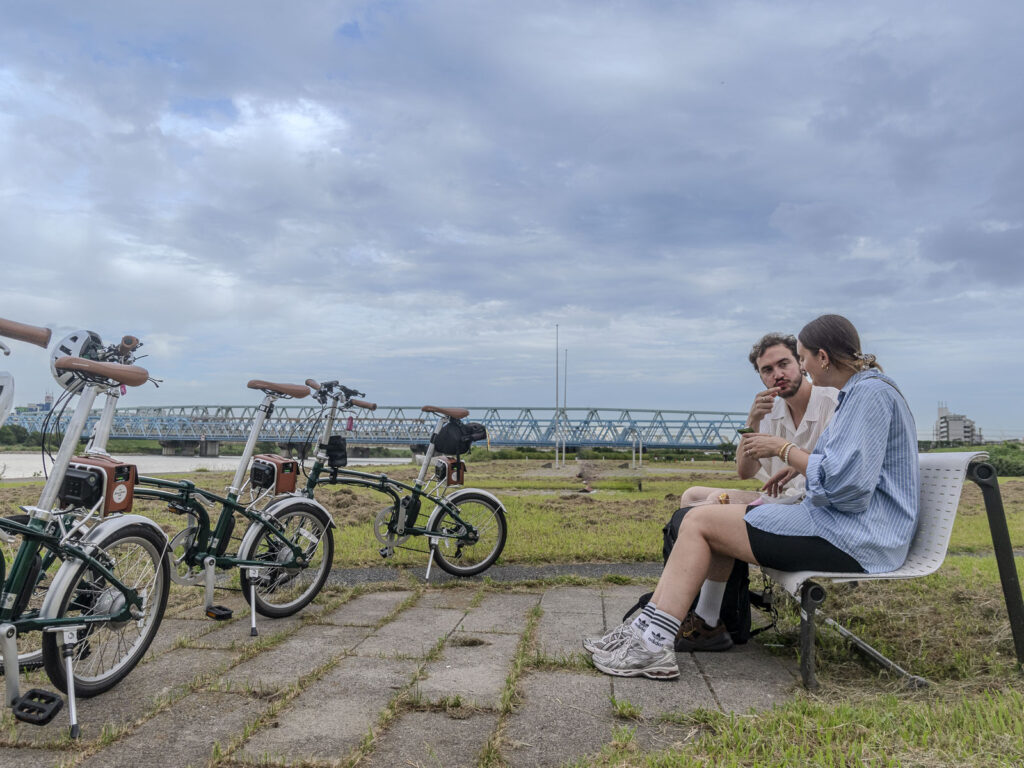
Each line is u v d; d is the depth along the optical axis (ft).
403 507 17.19
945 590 13.78
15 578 8.54
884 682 9.73
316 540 14.19
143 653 10.16
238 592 15.25
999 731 7.45
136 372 9.30
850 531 9.26
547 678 9.92
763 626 12.34
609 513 28.35
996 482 9.86
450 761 7.45
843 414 9.43
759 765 6.83
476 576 17.40
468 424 18.08
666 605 9.96
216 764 7.42
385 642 11.83
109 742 7.98
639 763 7.16
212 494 12.83
